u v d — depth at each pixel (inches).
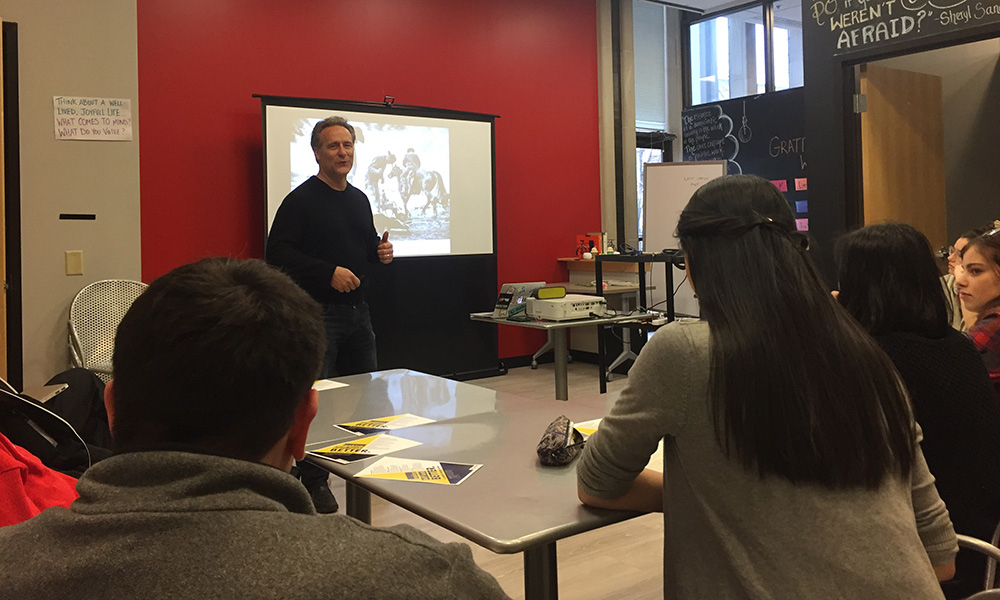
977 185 199.9
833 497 36.8
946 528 42.5
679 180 205.8
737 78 295.6
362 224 130.3
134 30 157.4
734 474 38.1
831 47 167.9
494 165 237.8
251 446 24.3
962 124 195.6
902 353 55.0
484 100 243.6
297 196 124.4
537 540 43.6
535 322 166.2
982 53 195.9
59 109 150.6
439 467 57.4
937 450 54.7
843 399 36.6
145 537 20.6
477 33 241.3
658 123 306.5
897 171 176.7
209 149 193.3
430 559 22.7
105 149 155.3
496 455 60.7
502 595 24.3
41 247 150.0
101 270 155.6
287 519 21.8
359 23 216.5
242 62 197.5
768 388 36.6
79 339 150.4
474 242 234.4
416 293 224.2
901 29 155.0
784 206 42.0
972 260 81.9
